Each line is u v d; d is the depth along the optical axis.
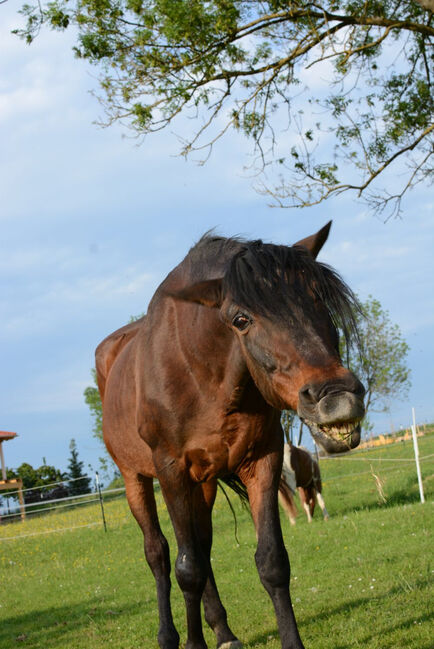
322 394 2.73
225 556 9.98
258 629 5.37
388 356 28.11
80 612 7.84
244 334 3.19
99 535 15.66
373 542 8.88
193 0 9.04
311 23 9.35
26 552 14.84
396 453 24.70
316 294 3.04
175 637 4.53
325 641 4.43
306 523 12.23
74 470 40.78
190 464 3.99
